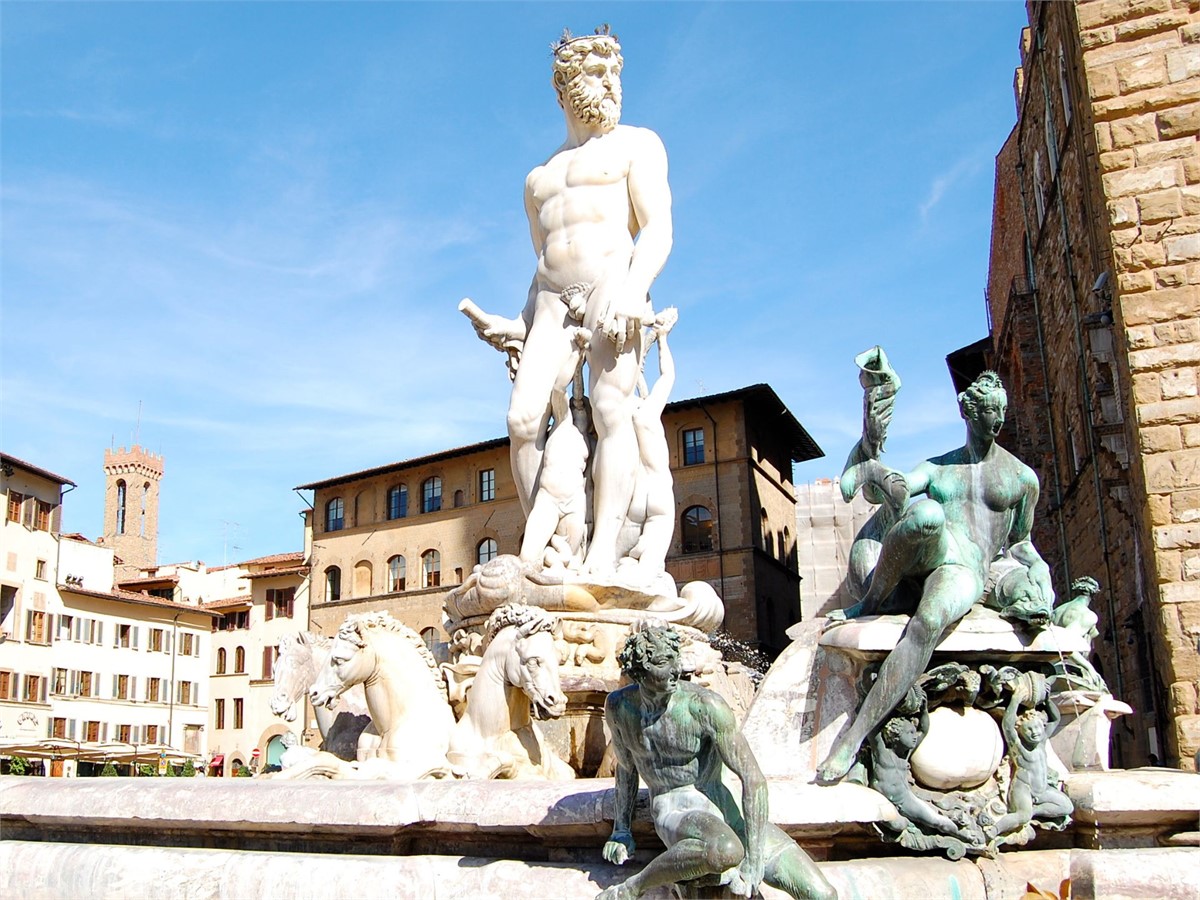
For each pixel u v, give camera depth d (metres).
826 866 4.82
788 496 63.75
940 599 5.11
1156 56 12.43
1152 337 11.92
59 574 68.38
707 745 4.61
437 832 5.57
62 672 67.31
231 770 74.56
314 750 7.68
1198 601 11.22
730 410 57.38
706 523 57.03
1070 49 14.22
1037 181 34.31
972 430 5.80
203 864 5.77
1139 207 12.20
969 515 5.68
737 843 4.27
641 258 9.88
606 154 10.20
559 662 8.71
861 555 5.99
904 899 4.80
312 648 9.20
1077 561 31.30
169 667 74.12
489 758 7.50
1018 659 5.32
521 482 10.15
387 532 69.31
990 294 52.50
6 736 62.50
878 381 5.96
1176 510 11.51
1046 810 5.23
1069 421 31.41
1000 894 4.95
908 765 5.16
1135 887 4.91
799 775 5.35
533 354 10.11
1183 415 11.65
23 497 66.06
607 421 9.77
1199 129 12.12
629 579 9.31
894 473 5.79
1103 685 6.60
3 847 6.60
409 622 67.00
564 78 10.21
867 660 5.30
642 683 4.60
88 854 6.20
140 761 56.09
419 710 7.99
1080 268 27.27
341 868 5.41
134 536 135.00
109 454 137.00
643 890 4.51
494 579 9.25
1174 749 11.16
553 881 5.00
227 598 85.25
